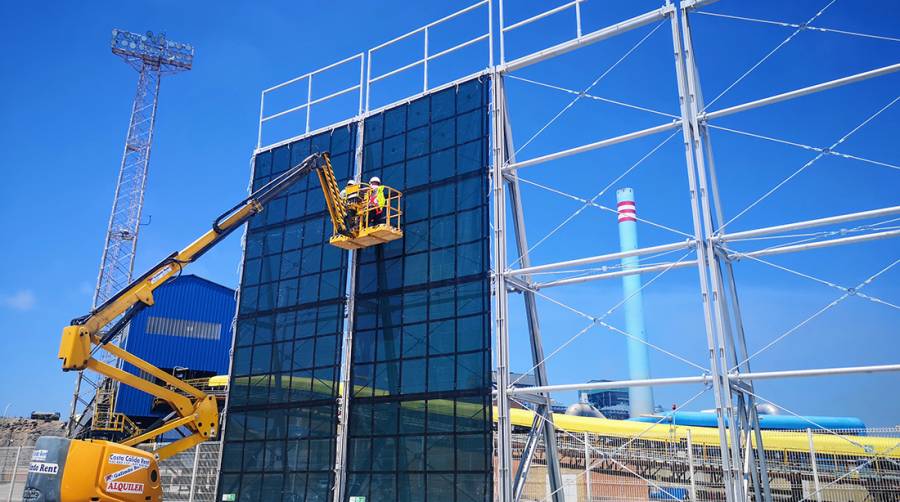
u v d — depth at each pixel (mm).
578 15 23656
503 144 24578
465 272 23656
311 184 29266
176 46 77875
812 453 21422
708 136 21375
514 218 25094
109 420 49562
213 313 57188
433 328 23906
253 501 26500
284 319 28188
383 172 27078
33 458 18875
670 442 28391
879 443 26359
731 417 18141
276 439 26750
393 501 23094
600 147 22219
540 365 23375
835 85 18797
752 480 21422
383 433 24062
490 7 25781
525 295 24609
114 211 71438
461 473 21859
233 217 24047
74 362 19719
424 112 26609
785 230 18797
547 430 23688
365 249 26719
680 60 21234
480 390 22141
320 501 24750
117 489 19250
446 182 25094
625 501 24062
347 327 26375
